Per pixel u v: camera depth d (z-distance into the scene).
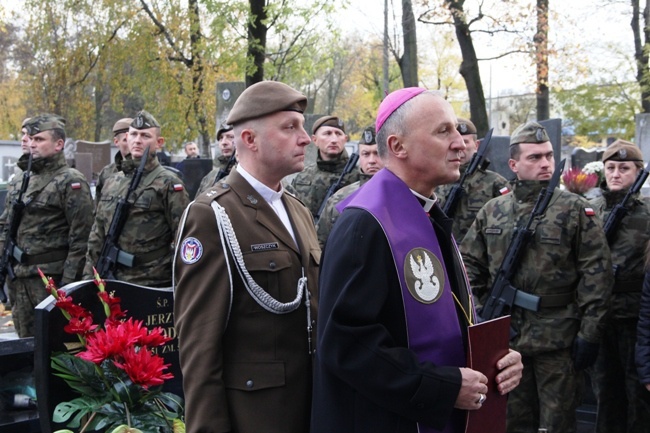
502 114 37.44
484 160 5.82
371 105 36.66
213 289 2.67
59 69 22.08
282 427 2.69
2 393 3.84
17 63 31.47
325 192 7.28
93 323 3.50
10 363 3.86
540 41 17.47
